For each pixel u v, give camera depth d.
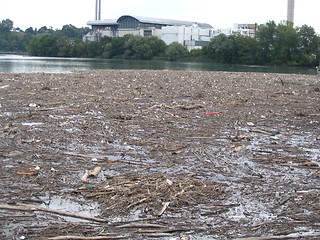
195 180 9.12
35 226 6.98
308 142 12.98
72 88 24.39
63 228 6.95
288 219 7.46
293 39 94.44
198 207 7.86
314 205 8.05
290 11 126.19
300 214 7.66
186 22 160.62
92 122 14.95
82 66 64.75
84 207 7.77
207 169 10.06
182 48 110.50
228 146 12.21
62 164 10.16
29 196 8.19
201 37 136.00
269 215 7.61
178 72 44.62
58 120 15.19
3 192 8.34
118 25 154.12
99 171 9.62
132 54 112.56
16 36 161.50
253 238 6.68
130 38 112.62
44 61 83.06
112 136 13.04
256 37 103.44
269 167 10.33
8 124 13.99
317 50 95.12
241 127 14.88
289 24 99.44
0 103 18.36
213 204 8.00
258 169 10.16
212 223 7.25
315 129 14.88
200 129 14.30
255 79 36.34
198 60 107.25
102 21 164.38
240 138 13.02
